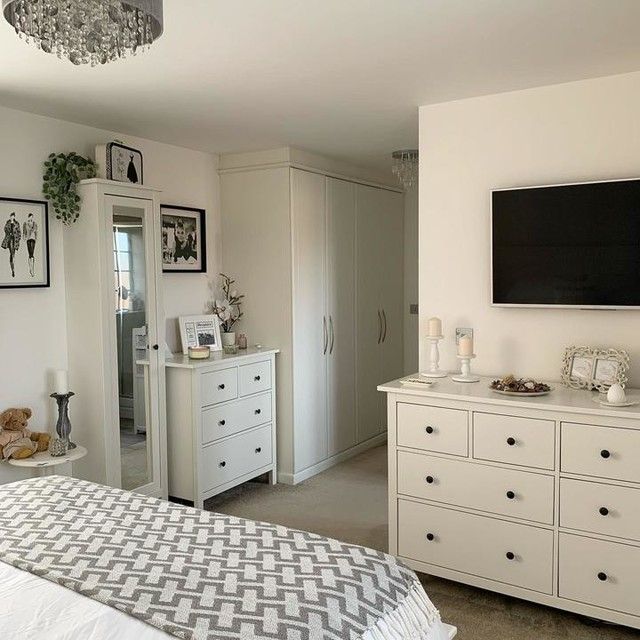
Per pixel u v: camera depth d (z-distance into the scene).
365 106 3.45
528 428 2.75
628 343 2.99
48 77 2.89
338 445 5.12
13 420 3.35
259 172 4.59
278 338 4.60
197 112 3.54
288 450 4.62
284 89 3.12
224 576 1.71
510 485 2.81
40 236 3.54
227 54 2.62
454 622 2.76
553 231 3.08
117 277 3.65
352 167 5.18
